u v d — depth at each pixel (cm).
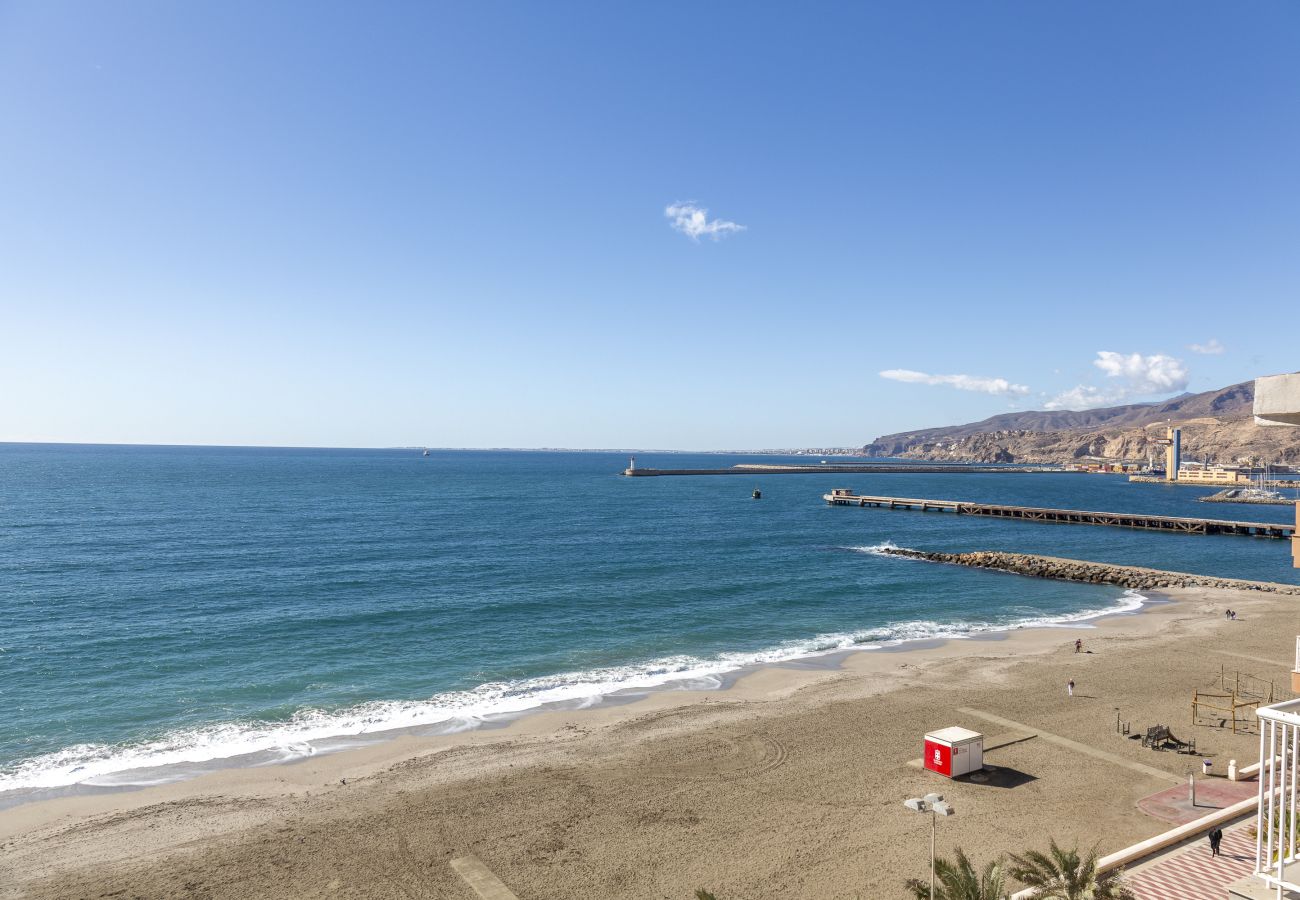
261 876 2100
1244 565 8612
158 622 4997
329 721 3381
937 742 2795
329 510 12256
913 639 5050
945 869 1745
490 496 16012
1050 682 3941
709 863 2170
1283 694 3725
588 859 2194
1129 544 10250
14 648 4378
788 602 6134
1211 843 2097
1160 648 4706
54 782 2741
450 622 5181
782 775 2778
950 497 19575
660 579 6950
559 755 2973
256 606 5503
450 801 2567
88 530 9275
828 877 2094
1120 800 2558
